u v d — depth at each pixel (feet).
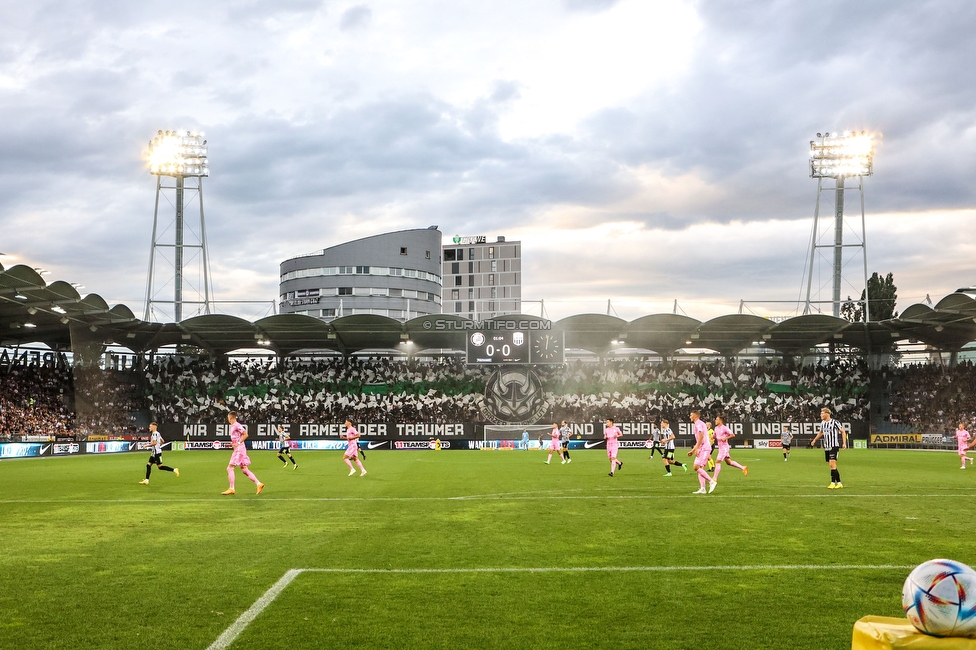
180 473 93.76
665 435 89.35
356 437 87.76
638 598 26.99
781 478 80.07
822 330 177.78
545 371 205.67
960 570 13.65
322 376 203.21
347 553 35.40
